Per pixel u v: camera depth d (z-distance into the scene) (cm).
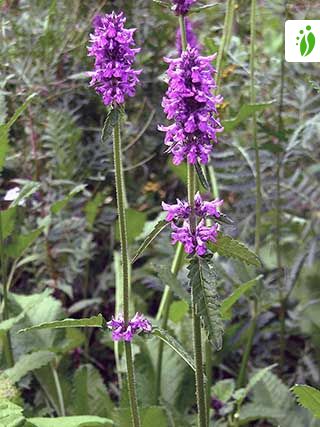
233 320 66
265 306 58
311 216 68
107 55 34
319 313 65
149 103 73
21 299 58
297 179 66
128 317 37
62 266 67
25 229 65
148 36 73
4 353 57
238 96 68
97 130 70
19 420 40
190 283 33
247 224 64
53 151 66
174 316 56
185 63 31
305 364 65
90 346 69
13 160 67
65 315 57
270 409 52
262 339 66
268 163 61
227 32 52
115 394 64
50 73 65
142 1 72
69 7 68
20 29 65
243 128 66
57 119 65
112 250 71
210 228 33
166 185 75
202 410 36
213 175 60
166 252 65
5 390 45
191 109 31
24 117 65
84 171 69
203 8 38
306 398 39
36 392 63
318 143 67
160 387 55
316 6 60
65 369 59
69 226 65
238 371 67
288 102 62
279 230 63
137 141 73
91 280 72
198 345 35
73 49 66
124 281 37
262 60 69
